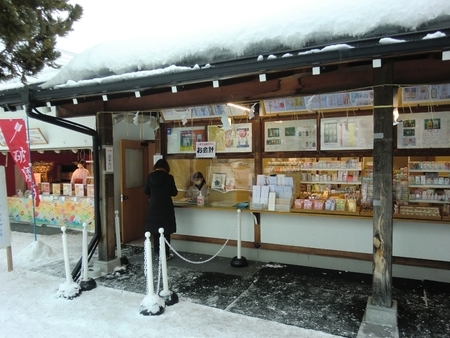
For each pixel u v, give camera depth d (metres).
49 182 8.59
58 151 7.44
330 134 4.84
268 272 4.68
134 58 3.76
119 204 6.48
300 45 2.85
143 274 4.70
